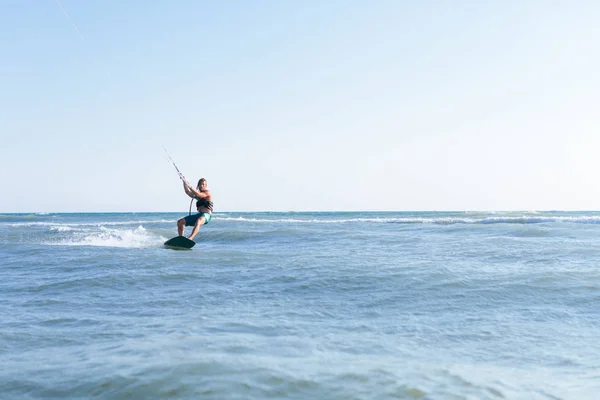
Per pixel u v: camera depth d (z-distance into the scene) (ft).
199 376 10.67
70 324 16.48
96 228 75.41
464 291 21.93
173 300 20.49
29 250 40.42
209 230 62.69
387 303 19.93
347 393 9.84
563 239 46.75
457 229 63.72
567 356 13.23
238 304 19.71
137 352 12.72
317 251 38.47
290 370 11.18
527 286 22.80
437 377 11.02
